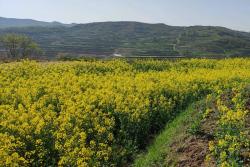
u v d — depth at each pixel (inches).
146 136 813.2
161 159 624.1
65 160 607.5
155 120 869.2
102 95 996.6
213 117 732.7
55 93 1068.5
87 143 740.7
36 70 1545.3
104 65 1681.8
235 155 535.5
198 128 677.9
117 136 794.8
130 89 1093.8
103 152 663.8
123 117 825.5
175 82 1203.9
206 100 867.4
